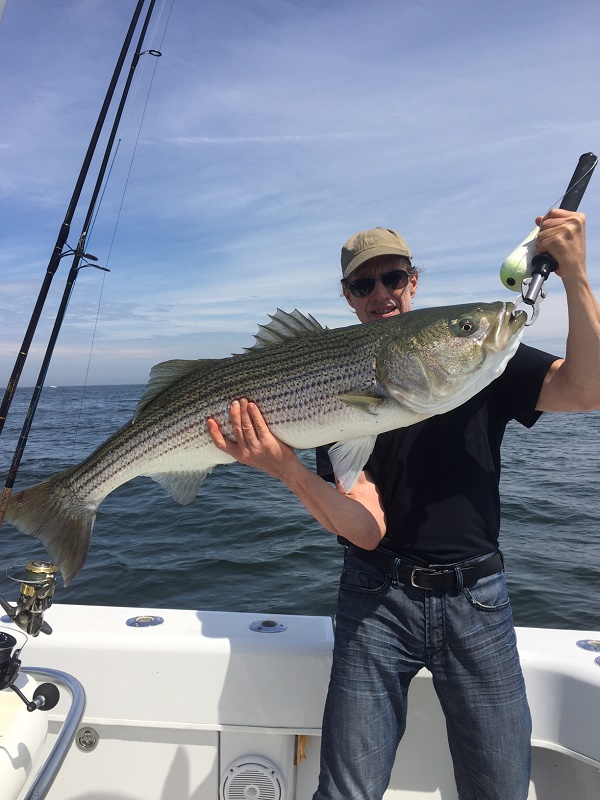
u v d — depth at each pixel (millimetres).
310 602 5305
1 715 1755
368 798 2121
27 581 1974
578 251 2020
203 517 8273
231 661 2576
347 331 2490
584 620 4840
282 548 6793
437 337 2297
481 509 2242
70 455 14227
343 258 3053
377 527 2273
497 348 2244
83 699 1879
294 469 2293
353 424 2408
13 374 2584
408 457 2326
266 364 2510
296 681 2557
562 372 2143
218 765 2643
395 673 2221
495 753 2117
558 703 2469
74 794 2670
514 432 22406
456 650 2180
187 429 2602
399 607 2223
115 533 7645
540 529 7457
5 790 1546
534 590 5430
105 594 5621
